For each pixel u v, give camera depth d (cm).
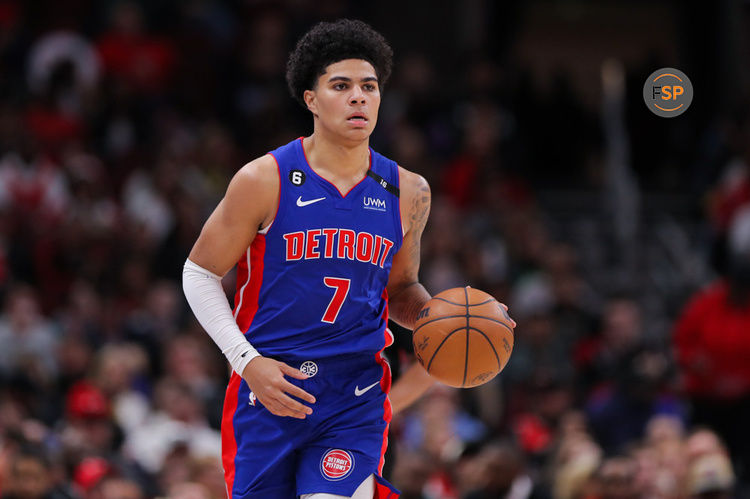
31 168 3130
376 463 1052
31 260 2947
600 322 2891
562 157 4416
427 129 3838
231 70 3862
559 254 3272
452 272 3153
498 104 4022
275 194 1036
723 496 2069
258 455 1043
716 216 3484
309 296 1033
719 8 4706
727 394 2645
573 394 2761
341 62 1036
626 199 3719
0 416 2153
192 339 2692
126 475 2044
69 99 3488
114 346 2573
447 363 1077
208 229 1039
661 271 3694
